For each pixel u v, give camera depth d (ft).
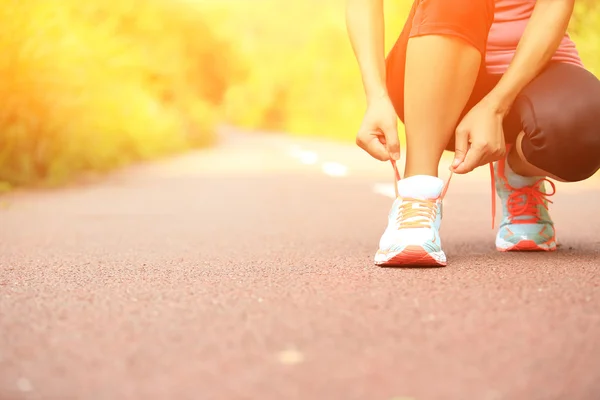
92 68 25.89
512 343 4.16
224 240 10.05
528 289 5.62
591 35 22.13
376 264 7.13
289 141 72.23
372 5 7.72
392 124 7.19
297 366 3.81
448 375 3.63
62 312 5.18
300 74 109.81
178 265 7.59
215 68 81.51
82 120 25.07
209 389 3.48
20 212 14.80
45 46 22.26
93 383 3.59
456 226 11.37
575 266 6.82
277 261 7.75
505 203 8.24
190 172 28.40
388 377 3.61
